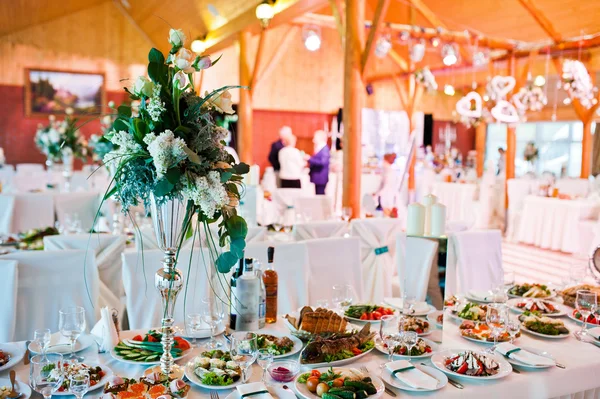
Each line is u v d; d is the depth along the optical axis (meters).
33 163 11.08
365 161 12.58
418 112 15.12
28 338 2.57
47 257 2.62
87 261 2.69
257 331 2.11
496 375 1.76
